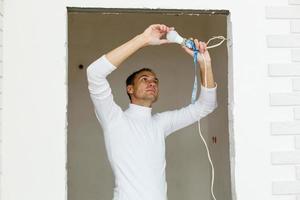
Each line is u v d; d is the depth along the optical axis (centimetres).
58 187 162
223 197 271
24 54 165
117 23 314
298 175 174
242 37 178
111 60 182
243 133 174
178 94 316
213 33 288
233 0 179
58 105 165
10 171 160
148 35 180
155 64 317
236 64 176
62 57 167
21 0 167
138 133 210
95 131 308
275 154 174
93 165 306
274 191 172
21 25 166
